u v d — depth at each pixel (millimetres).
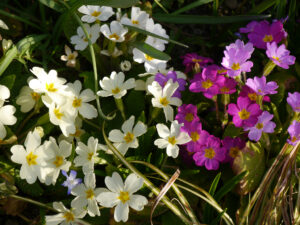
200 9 372
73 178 252
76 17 281
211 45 350
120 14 309
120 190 234
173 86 261
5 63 271
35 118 285
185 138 253
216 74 266
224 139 270
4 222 268
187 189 252
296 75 320
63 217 244
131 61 313
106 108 293
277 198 263
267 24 309
